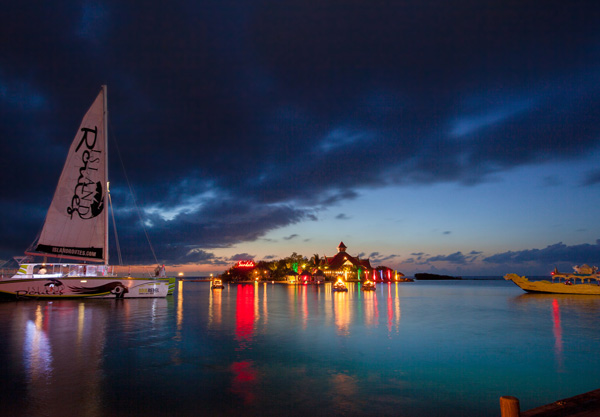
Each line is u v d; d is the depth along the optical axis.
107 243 47.28
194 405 11.18
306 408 10.98
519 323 30.06
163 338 21.67
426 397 11.95
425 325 28.30
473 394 12.26
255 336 22.67
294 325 27.77
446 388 12.84
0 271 42.44
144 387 12.73
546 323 30.17
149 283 48.94
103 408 10.88
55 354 17.44
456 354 17.89
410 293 88.50
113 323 27.58
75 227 45.47
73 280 44.47
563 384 13.33
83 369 14.90
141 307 39.41
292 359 16.73
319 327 26.77
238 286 155.00
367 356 17.42
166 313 34.81
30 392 12.17
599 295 75.12
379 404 11.34
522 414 6.87
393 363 16.16
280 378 13.87
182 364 15.75
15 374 14.16
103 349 18.61
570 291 78.69
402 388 12.82
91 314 32.66
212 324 27.88
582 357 17.45
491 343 20.80
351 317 33.62
